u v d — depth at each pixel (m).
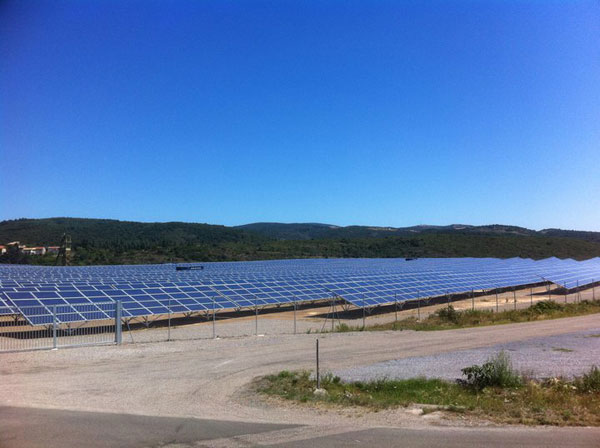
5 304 27.39
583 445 7.79
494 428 8.94
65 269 65.25
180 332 28.39
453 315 34.22
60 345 21.12
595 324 29.23
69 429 8.81
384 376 14.95
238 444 8.00
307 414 10.25
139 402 11.49
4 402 11.17
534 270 76.06
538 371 15.41
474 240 145.12
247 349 20.98
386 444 7.93
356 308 43.34
